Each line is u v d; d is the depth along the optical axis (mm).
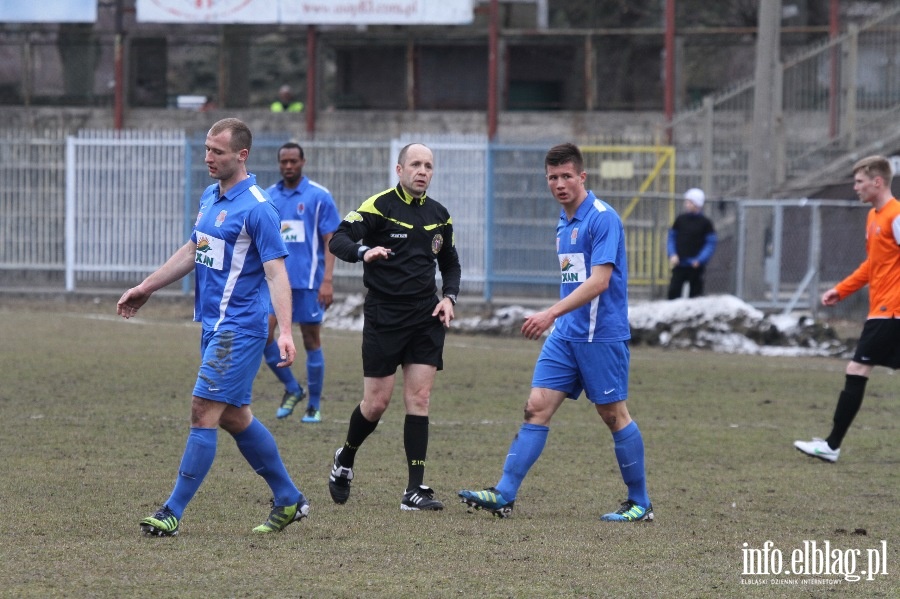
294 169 29891
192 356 42500
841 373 42500
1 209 69500
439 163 66562
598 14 92375
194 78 96500
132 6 84000
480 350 47906
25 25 83500
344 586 14922
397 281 20547
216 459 24547
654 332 51469
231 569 15617
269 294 17609
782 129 68812
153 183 68500
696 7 92750
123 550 16516
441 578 15477
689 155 66812
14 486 21031
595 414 32219
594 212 19578
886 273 25438
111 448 25172
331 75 107562
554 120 76750
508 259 66125
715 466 25125
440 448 26344
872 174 25859
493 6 75812
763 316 51594
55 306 64125
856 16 82188
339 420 30094
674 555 17219
